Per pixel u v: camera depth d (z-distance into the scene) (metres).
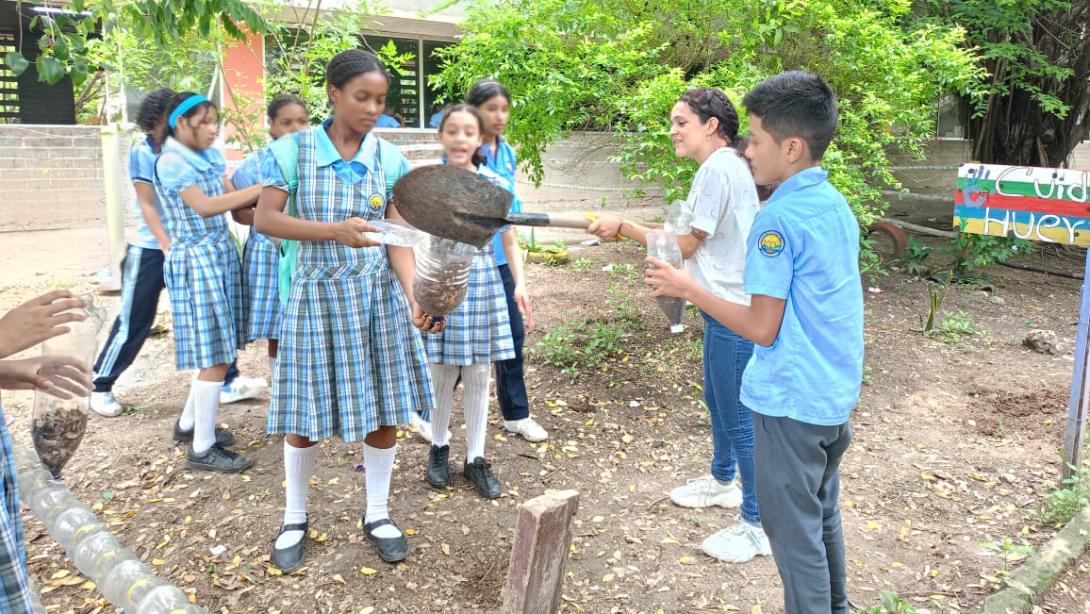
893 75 6.33
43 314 1.81
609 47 5.95
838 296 2.35
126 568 2.33
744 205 3.17
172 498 3.70
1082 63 10.08
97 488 3.79
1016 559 3.36
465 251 2.53
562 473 4.05
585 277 8.00
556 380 5.20
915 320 6.89
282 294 3.14
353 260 3.07
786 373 2.35
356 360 3.06
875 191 6.47
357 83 2.87
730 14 6.28
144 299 4.52
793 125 2.31
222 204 3.84
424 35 12.03
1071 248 10.34
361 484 3.84
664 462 4.22
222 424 4.51
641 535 3.51
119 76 6.97
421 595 3.05
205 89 7.46
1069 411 3.86
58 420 2.87
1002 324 6.94
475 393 3.76
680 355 5.60
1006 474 4.11
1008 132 10.96
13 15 11.05
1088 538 3.47
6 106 11.70
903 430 4.67
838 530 2.61
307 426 3.04
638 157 6.35
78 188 11.36
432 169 2.36
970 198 4.23
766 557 3.35
